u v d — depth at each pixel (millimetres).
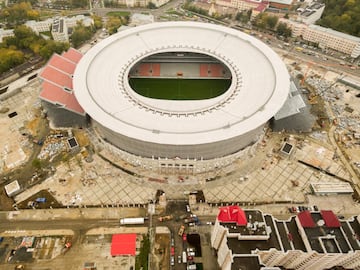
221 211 79312
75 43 197375
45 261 89500
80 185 110250
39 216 100688
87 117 131500
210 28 164125
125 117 109125
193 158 110000
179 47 150500
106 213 101812
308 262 80125
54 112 128875
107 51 144000
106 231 97062
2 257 90562
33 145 125812
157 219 100312
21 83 163500
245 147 116875
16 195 106688
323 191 107375
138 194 107500
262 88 123562
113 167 116938
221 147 107250
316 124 137125
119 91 122375
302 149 124938
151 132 102500
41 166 116250
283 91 119875
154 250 92375
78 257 90562
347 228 80500
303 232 77750
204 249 92625
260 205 104938
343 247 75375
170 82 155750
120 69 134500
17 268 87250
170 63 161375
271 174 115125
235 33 160000
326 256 75062
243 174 114875
